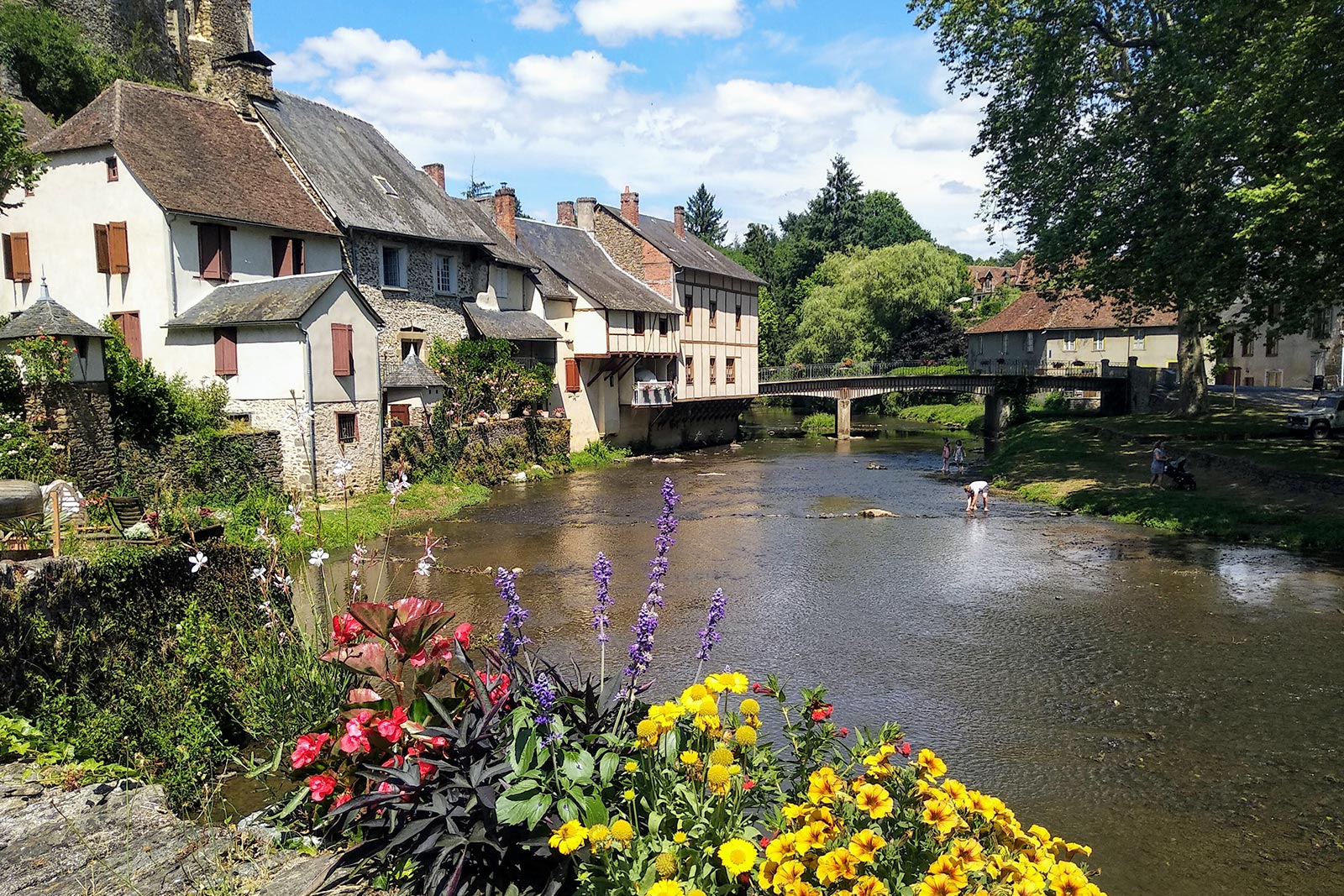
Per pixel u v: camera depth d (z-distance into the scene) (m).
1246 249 20.30
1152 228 23.34
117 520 9.83
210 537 10.28
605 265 44.88
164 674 7.89
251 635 9.05
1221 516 20.14
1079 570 16.84
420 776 4.16
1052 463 30.36
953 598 15.07
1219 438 29.34
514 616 5.17
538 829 3.86
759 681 11.04
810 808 3.51
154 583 8.91
